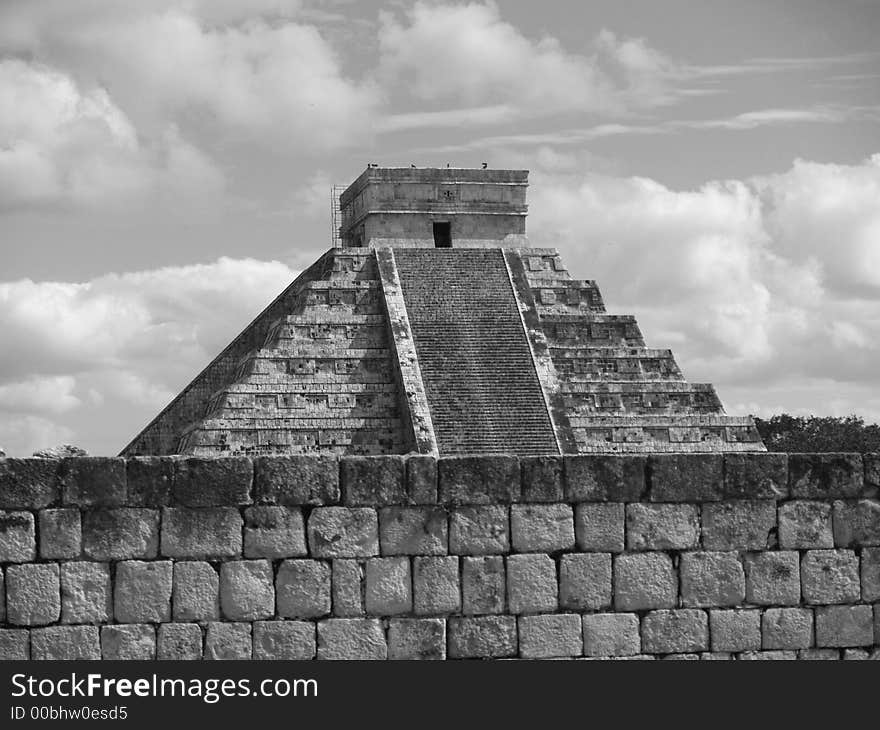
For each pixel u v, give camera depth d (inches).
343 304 4977.9
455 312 4955.7
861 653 1414.9
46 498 1322.6
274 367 4724.4
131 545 1327.5
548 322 5014.8
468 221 5413.4
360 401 4704.7
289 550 1347.2
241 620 1334.9
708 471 1413.6
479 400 4648.1
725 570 1405.0
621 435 4704.7
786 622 1408.7
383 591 1357.0
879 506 1433.3
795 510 1421.0
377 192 5369.1
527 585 1376.7
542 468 1391.5
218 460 1348.4
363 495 1364.4
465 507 1375.5
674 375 4928.6
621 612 1387.8
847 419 6732.3
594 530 1391.5
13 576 1310.3
